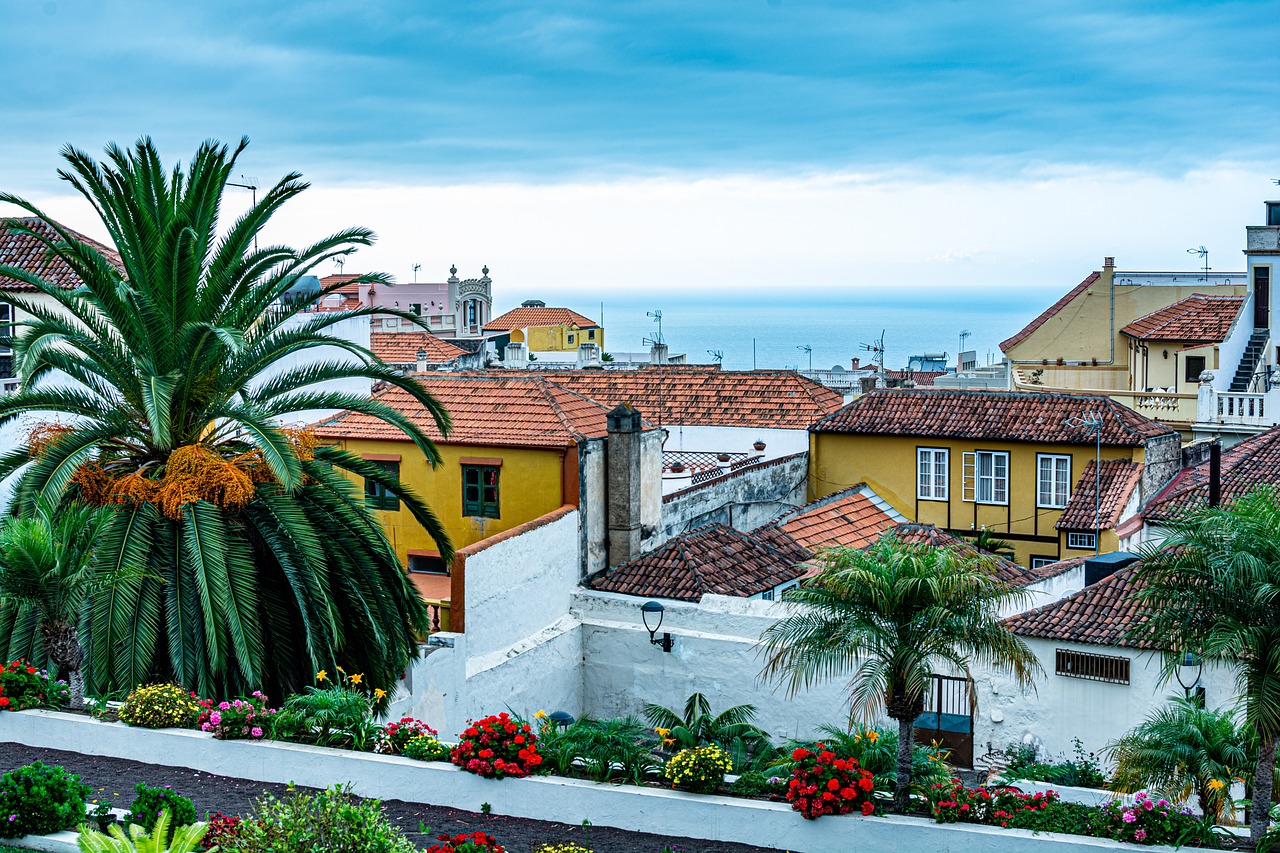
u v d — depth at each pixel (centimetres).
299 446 2309
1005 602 2528
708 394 4494
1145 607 1734
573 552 2859
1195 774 1686
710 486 3469
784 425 4250
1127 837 1575
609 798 1700
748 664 2634
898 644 1695
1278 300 5259
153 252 2202
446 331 9025
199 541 2100
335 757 1792
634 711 2769
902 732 1689
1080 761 2394
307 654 2230
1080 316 6384
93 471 2200
